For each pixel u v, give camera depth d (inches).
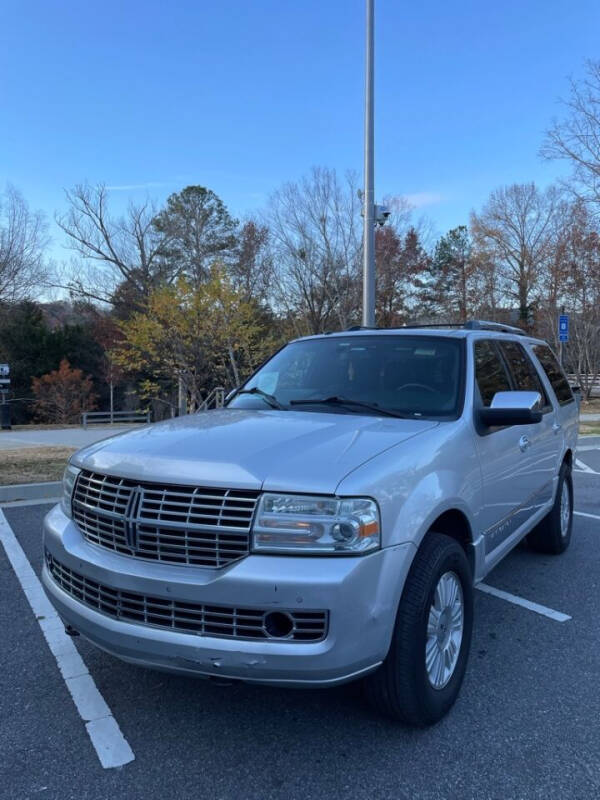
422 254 1565.0
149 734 123.3
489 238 1638.8
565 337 794.2
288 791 106.7
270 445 120.5
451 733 123.6
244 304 783.1
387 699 118.2
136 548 113.8
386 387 160.1
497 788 107.6
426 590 117.3
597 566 228.1
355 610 104.5
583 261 1090.7
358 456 116.3
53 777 110.4
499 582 211.0
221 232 1556.3
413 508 116.4
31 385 1598.2
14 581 206.2
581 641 166.1
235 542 106.9
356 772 111.7
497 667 151.3
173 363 760.3
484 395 162.2
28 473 357.1
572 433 249.6
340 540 105.3
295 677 103.4
